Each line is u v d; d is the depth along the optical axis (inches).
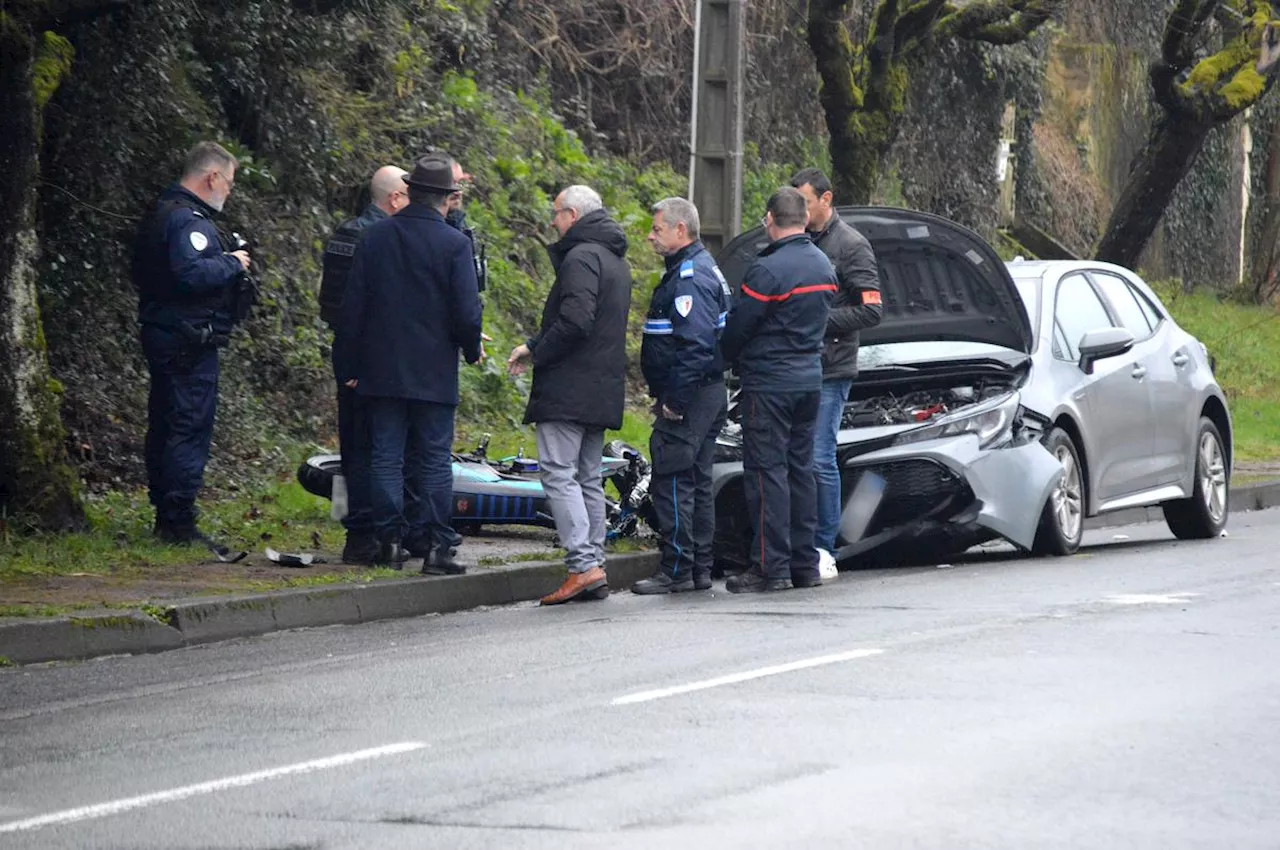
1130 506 1398.9
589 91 2699.3
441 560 1151.0
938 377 1279.5
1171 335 1503.4
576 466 1162.6
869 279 1226.0
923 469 1243.8
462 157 2233.0
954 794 596.4
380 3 1892.2
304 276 1860.2
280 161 1843.0
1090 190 3919.8
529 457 1785.2
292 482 1587.1
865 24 3006.9
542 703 767.1
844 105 2012.8
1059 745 663.1
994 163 3533.5
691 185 1625.2
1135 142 4072.3
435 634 1002.7
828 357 1218.0
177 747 702.5
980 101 3491.6
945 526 1245.7
